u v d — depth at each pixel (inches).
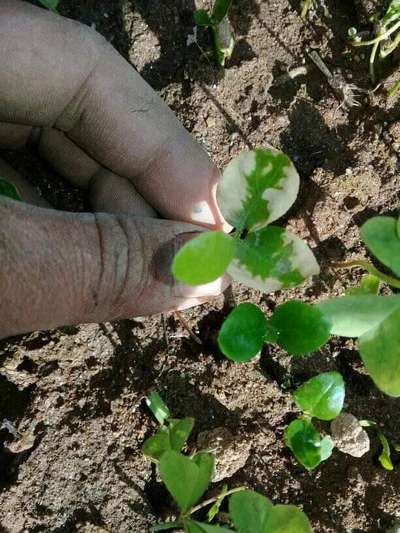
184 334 4.5
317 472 4.4
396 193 4.7
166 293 3.7
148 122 4.0
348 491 4.4
